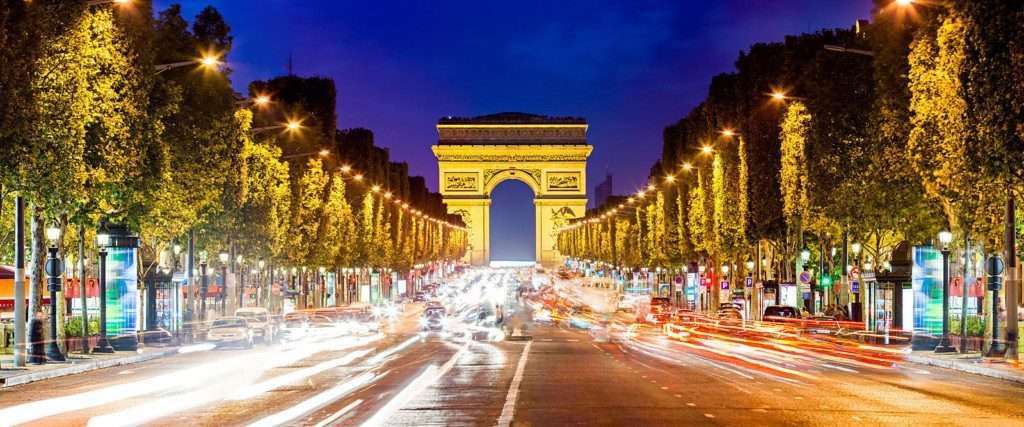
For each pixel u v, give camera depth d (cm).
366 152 15000
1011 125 4238
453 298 16812
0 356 5141
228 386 3622
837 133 6600
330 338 7731
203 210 7319
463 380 3816
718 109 10150
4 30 3903
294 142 10531
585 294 18888
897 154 5584
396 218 18138
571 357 5212
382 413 2789
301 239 10488
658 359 5056
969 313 6028
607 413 2783
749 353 5628
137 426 2570
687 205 12312
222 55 7012
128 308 5628
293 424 2566
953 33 4475
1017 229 5019
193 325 6888
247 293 9619
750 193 8831
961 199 4844
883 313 6278
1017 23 4169
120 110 5175
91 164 4997
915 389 3538
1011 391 3531
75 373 4522
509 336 7506
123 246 5634
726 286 10806
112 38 5100
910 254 6394
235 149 8050
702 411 2834
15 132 4122
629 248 19688
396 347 6325
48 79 4456
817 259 8900
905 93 5481
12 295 6247
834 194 6569
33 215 4906
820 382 3772
